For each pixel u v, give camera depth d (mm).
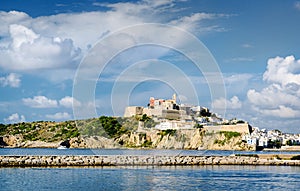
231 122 184500
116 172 64500
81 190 47750
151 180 56094
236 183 54688
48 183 52312
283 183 55219
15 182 52688
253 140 196000
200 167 76000
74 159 74938
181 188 50031
